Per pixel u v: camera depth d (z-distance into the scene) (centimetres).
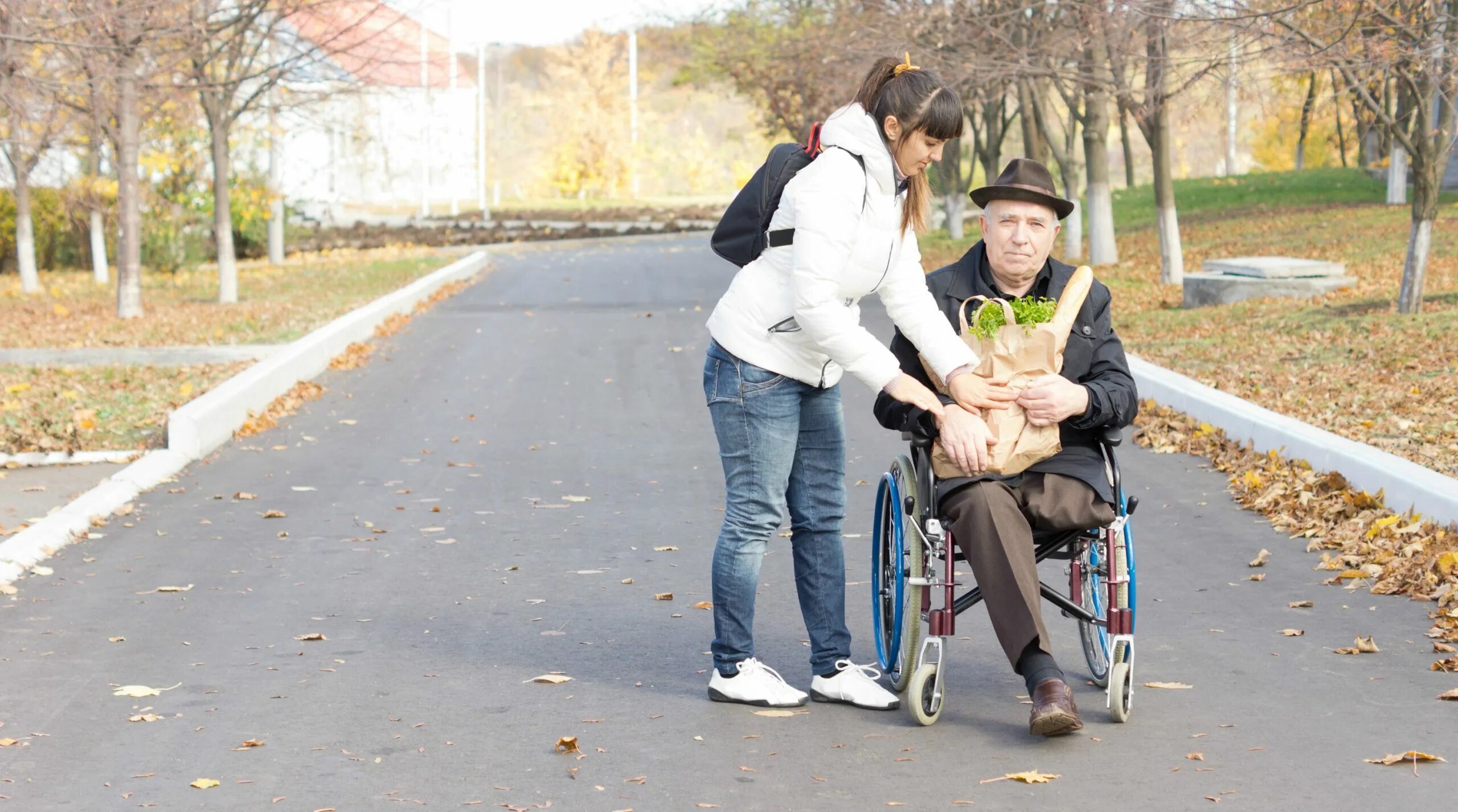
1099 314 477
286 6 1891
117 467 960
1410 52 1252
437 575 685
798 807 388
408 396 1290
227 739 453
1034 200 468
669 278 2536
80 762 433
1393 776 400
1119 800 387
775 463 467
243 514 825
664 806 390
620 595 646
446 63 2688
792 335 457
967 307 479
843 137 437
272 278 2659
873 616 601
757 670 483
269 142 2833
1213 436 970
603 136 6266
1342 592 613
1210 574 656
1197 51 1616
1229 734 441
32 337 1677
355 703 490
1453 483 702
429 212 5188
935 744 439
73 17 1297
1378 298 1548
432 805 394
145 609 624
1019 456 437
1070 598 545
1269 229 2556
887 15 1980
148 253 2970
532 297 2236
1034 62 1934
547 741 448
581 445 1051
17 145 2242
